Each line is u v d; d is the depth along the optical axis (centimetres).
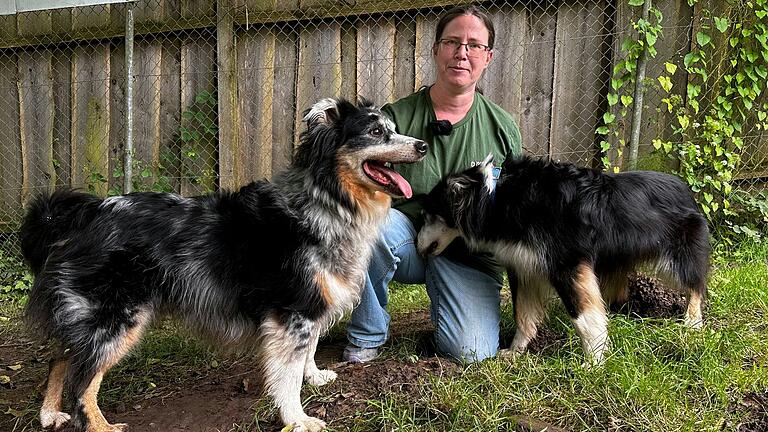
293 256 291
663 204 364
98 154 596
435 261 365
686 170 532
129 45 535
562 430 277
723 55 527
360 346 370
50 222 300
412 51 544
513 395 300
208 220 302
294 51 559
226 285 299
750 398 299
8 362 416
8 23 589
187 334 359
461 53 350
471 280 363
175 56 573
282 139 571
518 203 338
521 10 531
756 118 546
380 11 538
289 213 296
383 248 352
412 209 379
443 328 362
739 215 554
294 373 293
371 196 303
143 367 387
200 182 584
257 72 566
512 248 342
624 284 381
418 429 281
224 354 378
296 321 293
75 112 593
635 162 519
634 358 327
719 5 520
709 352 327
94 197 309
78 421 289
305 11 546
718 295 409
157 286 296
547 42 533
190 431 298
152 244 293
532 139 550
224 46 558
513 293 366
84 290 285
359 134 293
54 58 591
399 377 329
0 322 490
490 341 361
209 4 557
